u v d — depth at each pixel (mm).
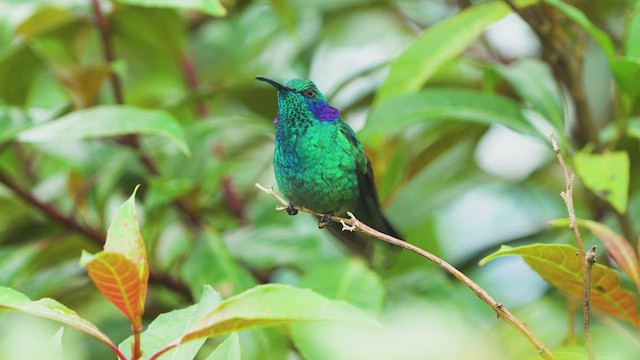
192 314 5184
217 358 4871
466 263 10102
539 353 4598
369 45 13211
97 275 4301
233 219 10352
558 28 8141
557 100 8406
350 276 7516
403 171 9586
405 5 12773
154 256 9219
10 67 9805
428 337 2879
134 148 9727
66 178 9406
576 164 7672
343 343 3824
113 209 10398
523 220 11672
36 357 4398
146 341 5074
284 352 7449
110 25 10133
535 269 5672
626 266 5766
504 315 4680
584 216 10375
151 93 12336
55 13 9797
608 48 7547
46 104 11930
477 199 11883
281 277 9711
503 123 8141
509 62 11766
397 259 9633
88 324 4461
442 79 11344
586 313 4758
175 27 10227
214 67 12523
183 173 9516
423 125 11305
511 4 7906
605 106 12250
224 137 11148
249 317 4000
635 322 5875
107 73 9156
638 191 10703
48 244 9031
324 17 12562
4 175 8820
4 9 9977
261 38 12469
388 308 8250
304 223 10086
